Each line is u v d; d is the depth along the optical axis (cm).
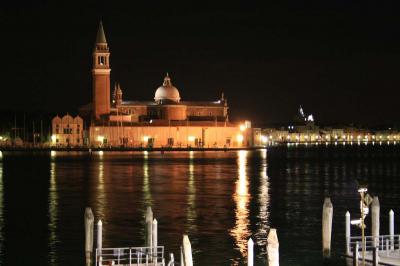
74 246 8675
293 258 7962
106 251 7938
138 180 18300
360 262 7275
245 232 9650
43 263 7800
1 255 8194
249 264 6200
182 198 13850
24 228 10012
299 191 15612
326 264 7319
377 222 7431
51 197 14012
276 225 10294
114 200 13425
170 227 10056
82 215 11294
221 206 12512
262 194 14825
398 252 7550
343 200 13838
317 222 10588
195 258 7950
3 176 19638
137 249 7225
